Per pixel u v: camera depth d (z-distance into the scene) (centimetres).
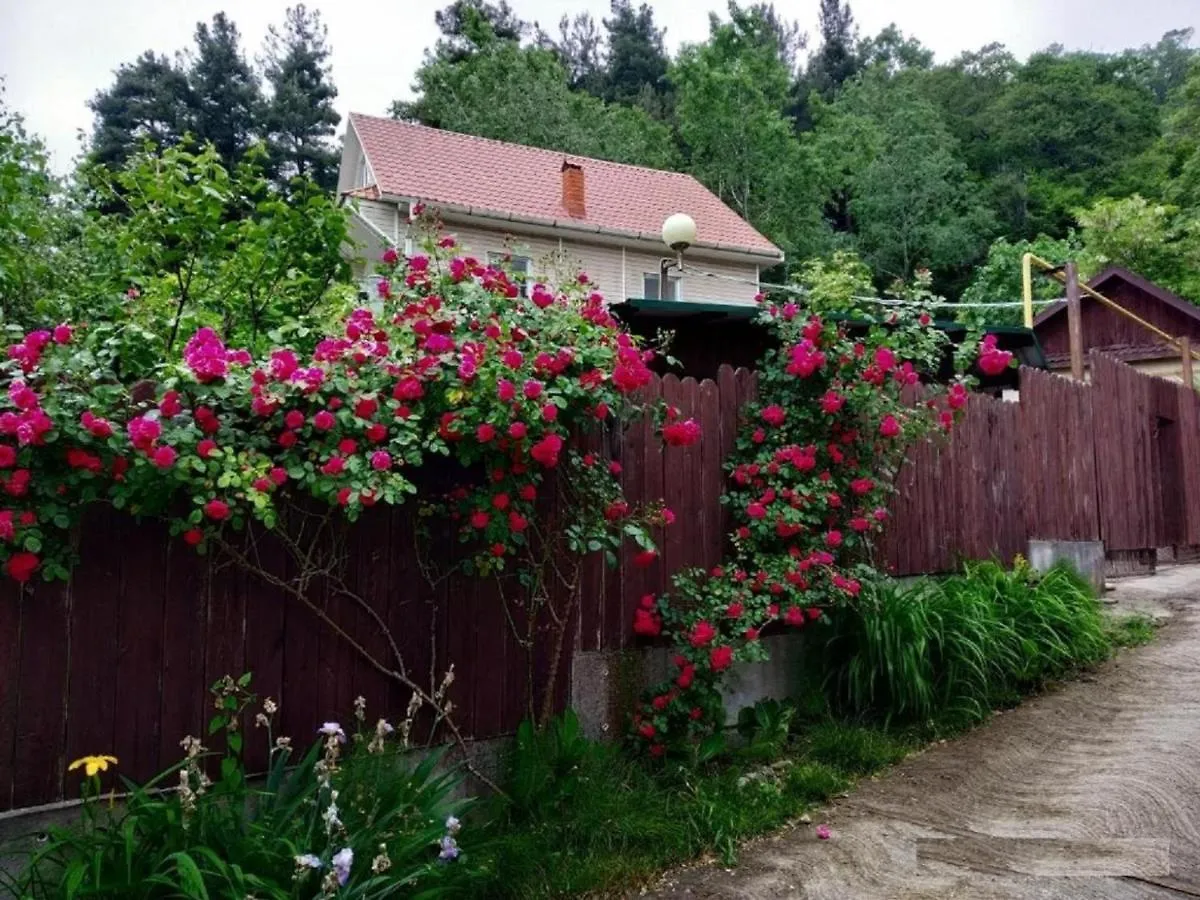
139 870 245
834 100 4191
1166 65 4838
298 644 324
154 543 295
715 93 2778
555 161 1780
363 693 340
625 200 1733
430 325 341
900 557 564
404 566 352
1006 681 518
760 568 445
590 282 405
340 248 480
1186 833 336
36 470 256
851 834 354
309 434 300
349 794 290
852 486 466
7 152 462
